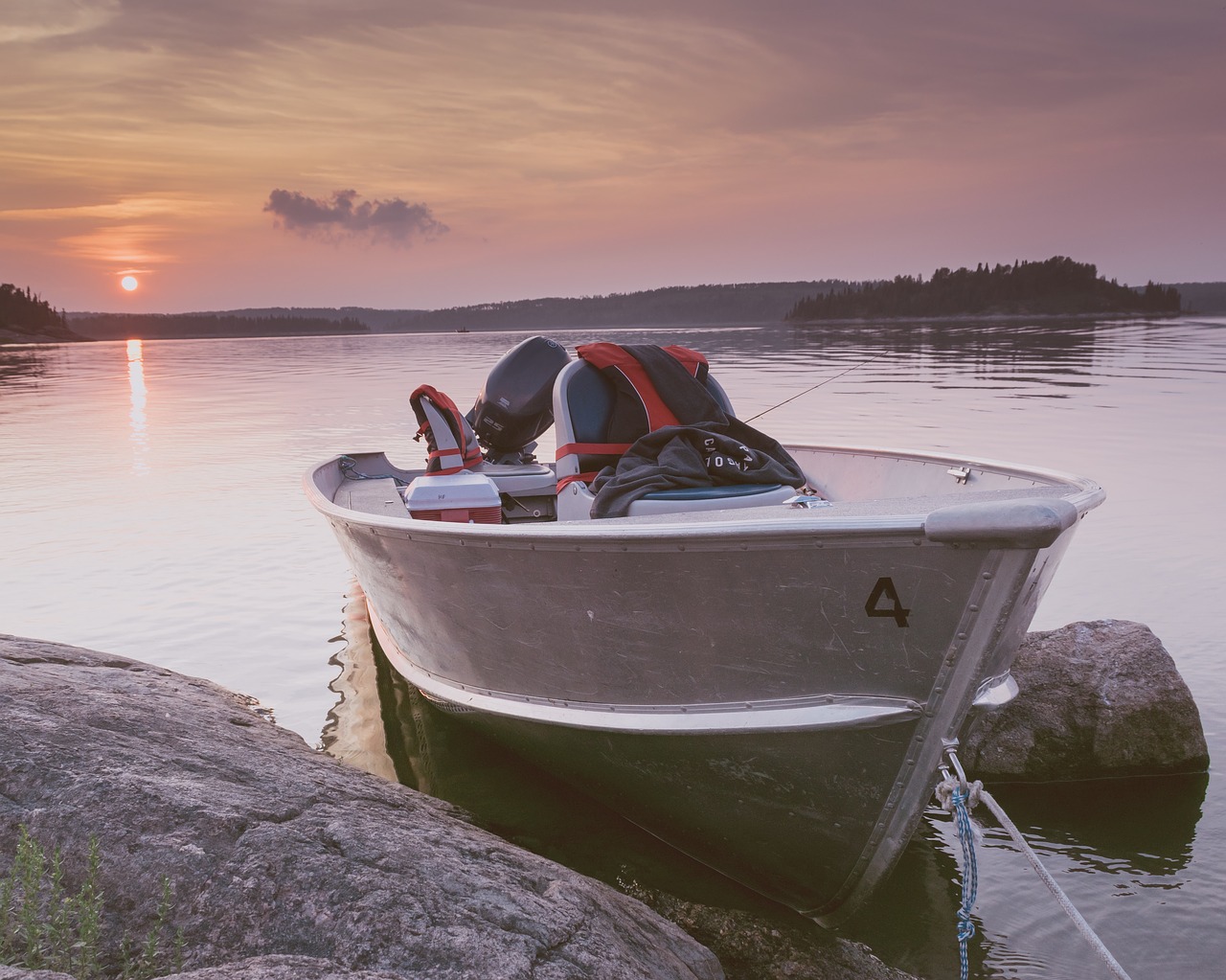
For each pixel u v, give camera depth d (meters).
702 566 2.70
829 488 5.10
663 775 3.16
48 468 11.25
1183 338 55.81
